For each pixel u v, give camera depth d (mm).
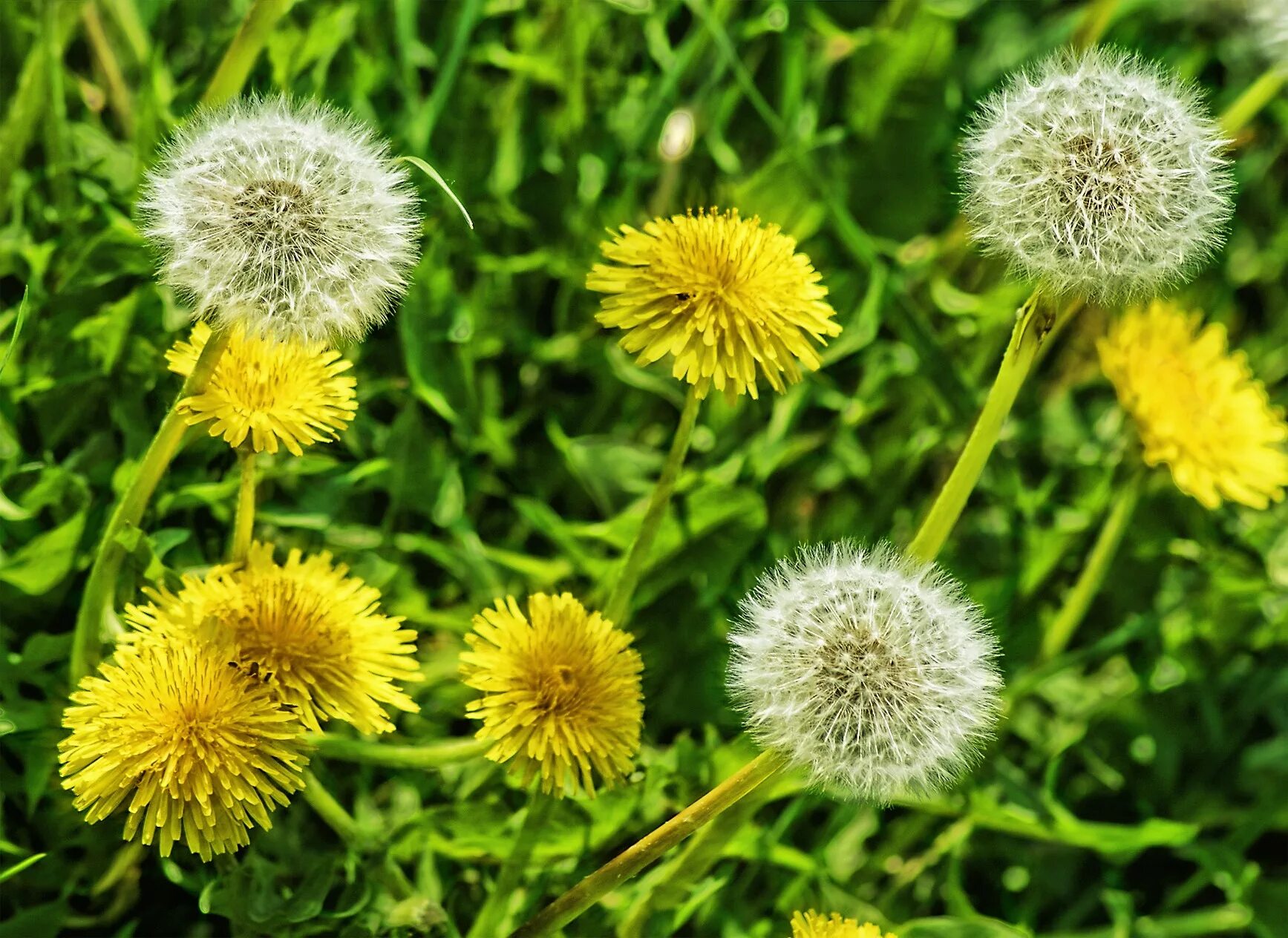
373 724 619
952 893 688
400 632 633
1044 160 614
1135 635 715
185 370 619
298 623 617
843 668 603
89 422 673
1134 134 613
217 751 600
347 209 598
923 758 604
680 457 636
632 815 667
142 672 604
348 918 646
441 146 718
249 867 641
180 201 596
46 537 642
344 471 683
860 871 696
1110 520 712
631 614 695
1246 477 712
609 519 708
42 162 695
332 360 623
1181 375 712
